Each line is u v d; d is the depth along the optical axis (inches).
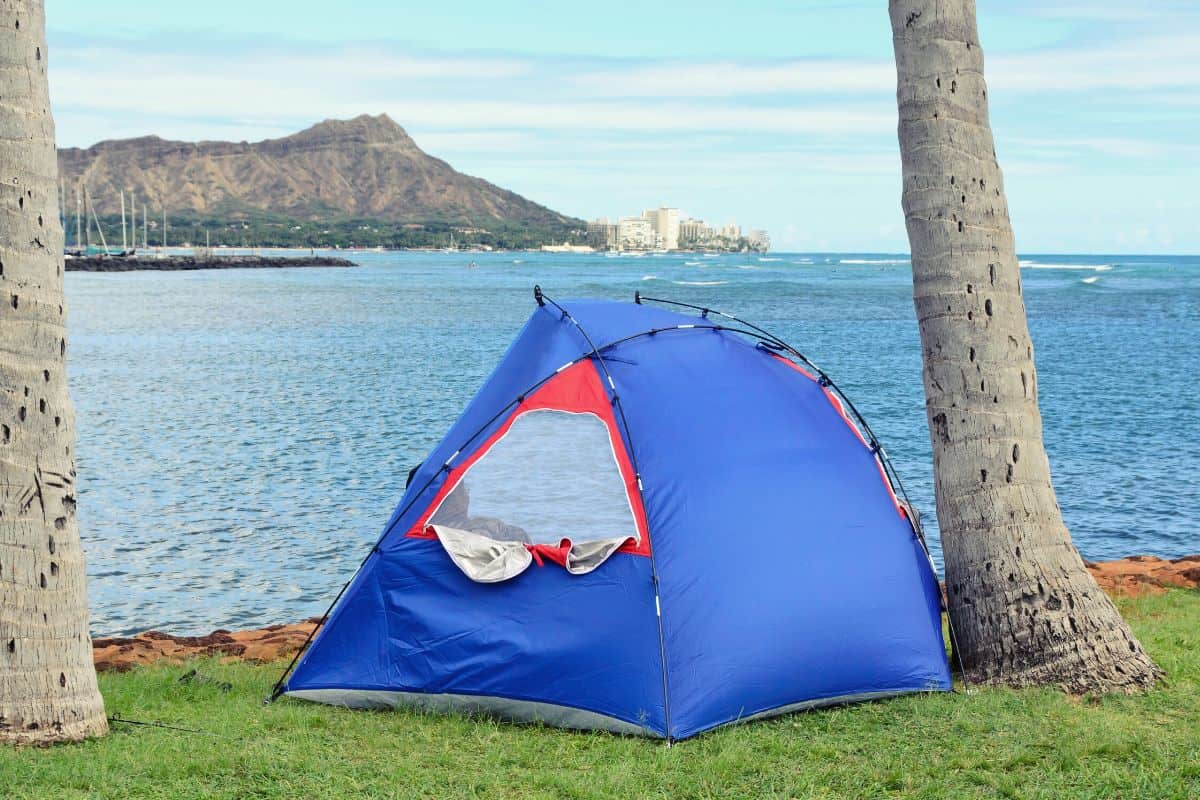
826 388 325.1
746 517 276.5
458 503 287.7
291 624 442.3
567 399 294.2
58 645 246.1
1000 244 287.3
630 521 272.8
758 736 254.1
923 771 232.5
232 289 4111.7
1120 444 930.1
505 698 267.6
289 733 260.4
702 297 3705.7
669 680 256.1
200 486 746.8
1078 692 276.4
